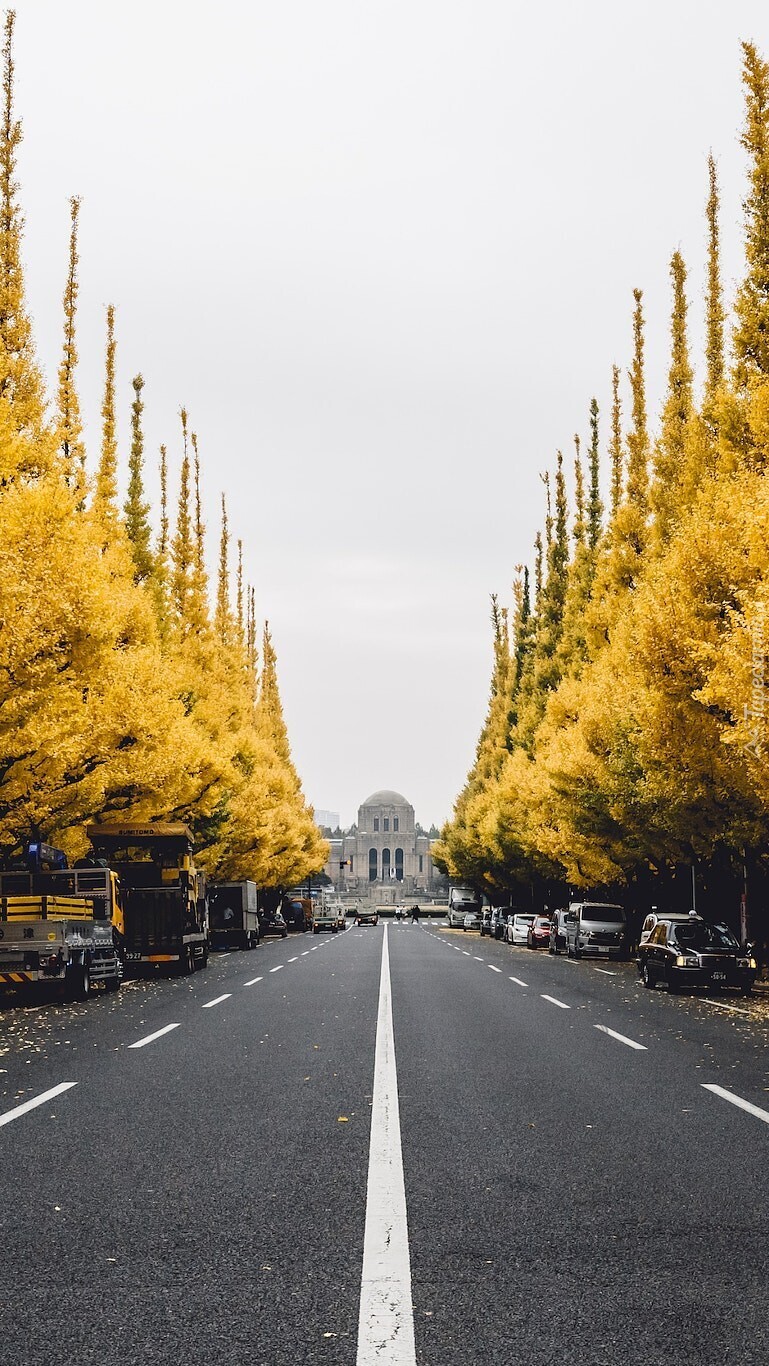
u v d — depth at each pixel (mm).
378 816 184875
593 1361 4000
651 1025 15289
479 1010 17031
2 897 19250
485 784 69750
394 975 25562
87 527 26250
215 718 42938
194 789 34281
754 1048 12922
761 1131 7977
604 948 35312
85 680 22297
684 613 20500
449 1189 6352
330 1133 7883
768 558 17047
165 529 46125
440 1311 4465
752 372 22297
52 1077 10500
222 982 23844
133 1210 5922
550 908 56562
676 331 30484
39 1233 5516
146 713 25656
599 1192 6289
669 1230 5555
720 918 33250
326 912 71438
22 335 25688
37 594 20031
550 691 44062
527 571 63688
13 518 20422
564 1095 9469
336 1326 4309
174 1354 4055
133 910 26844
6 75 26094
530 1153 7258
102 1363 3982
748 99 22000
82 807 25125
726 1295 4648
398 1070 10844
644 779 27406
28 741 20781
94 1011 17578
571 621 46500
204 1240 5395
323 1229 5562
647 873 37000
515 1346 4121
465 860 80375
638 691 23031
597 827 33781
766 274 22000
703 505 22562
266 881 64125
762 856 24953
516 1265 5020
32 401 25578
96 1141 7633
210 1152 7289
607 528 38781
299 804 79750
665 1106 8969
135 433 39500
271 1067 11039
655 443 30531
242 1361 3992
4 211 25812
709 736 20766
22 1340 4188
